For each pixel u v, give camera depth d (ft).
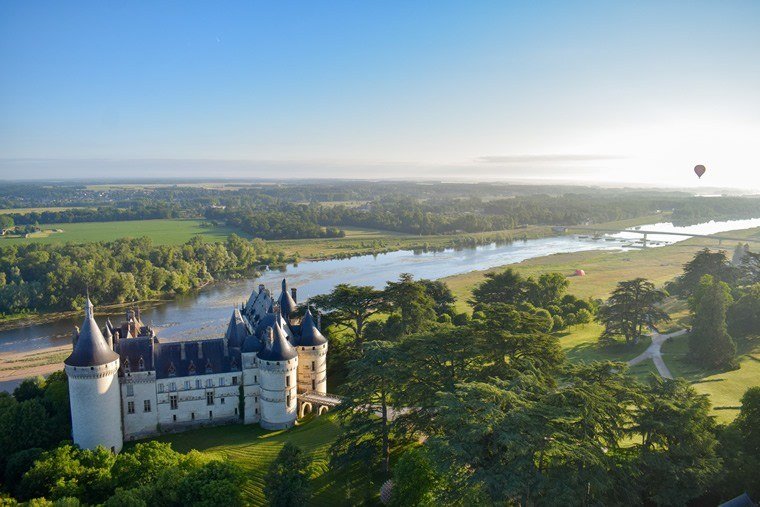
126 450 329.93
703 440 221.87
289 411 359.05
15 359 541.34
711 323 404.36
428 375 272.72
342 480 272.51
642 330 514.27
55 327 653.71
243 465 298.56
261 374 357.41
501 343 270.67
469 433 190.39
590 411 205.46
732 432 241.96
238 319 384.68
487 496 186.70
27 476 262.88
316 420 362.12
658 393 233.96
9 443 313.32
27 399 371.35
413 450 240.94
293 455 241.96
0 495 252.21
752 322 452.35
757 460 237.04
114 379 329.31
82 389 317.01
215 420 368.27
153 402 355.36
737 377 377.91
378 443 272.51
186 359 363.76
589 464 196.95
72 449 290.56
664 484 217.97
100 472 260.42
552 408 199.93
